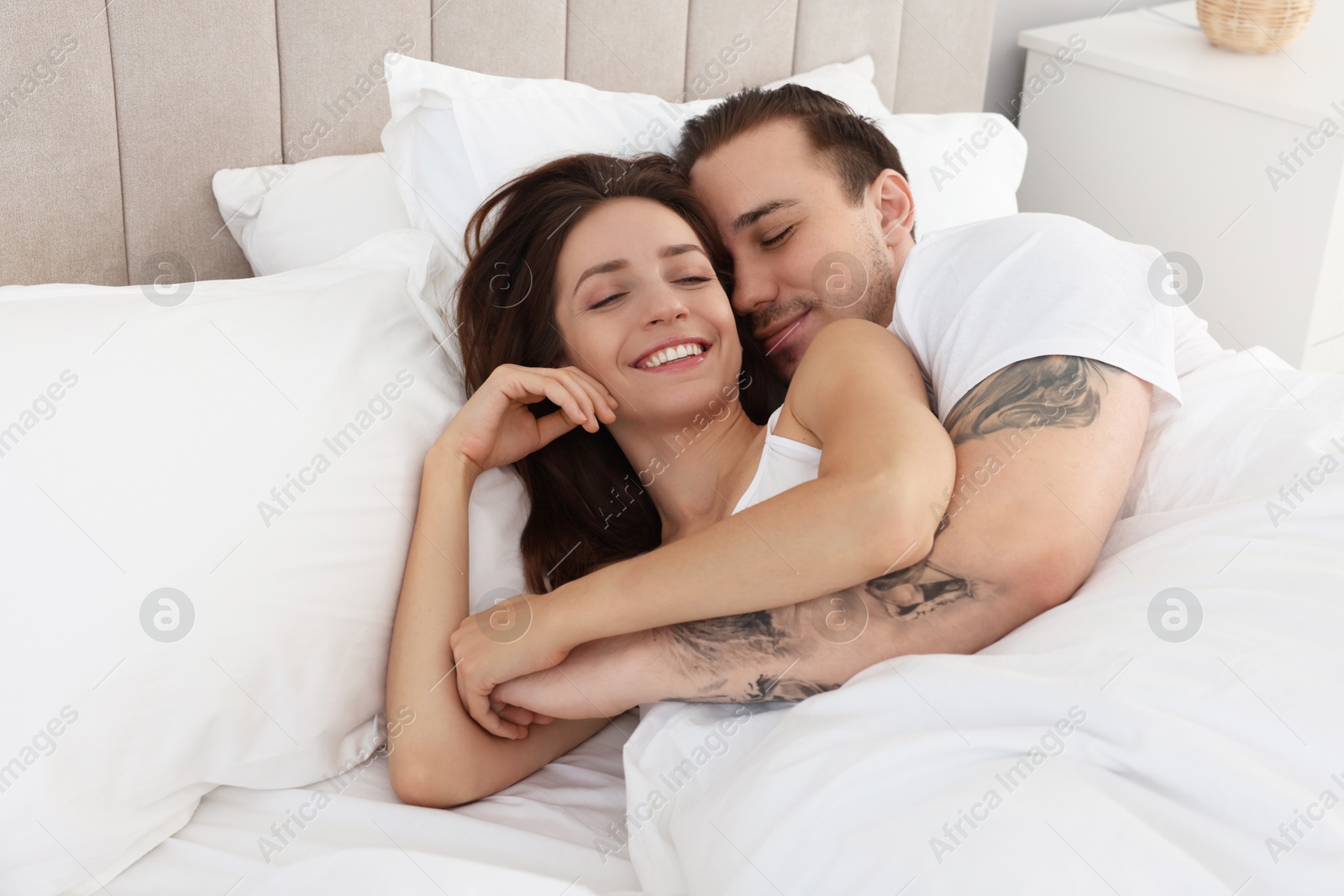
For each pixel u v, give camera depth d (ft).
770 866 2.34
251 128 4.28
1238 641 2.32
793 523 2.67
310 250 4.22
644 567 2.89
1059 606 2.68
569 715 3.14
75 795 2.54
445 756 3.07
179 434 2.84
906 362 3.13
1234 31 6.64
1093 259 3.10
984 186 5.32
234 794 3.02
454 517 3.34
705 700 2.96
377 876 2.42
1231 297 6.52
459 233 4.22
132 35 3.87
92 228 3.98
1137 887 1.96
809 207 4.12
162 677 2.66
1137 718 2.20
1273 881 1.96
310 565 3.00
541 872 2.76
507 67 4.88
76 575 2.57
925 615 2.73
